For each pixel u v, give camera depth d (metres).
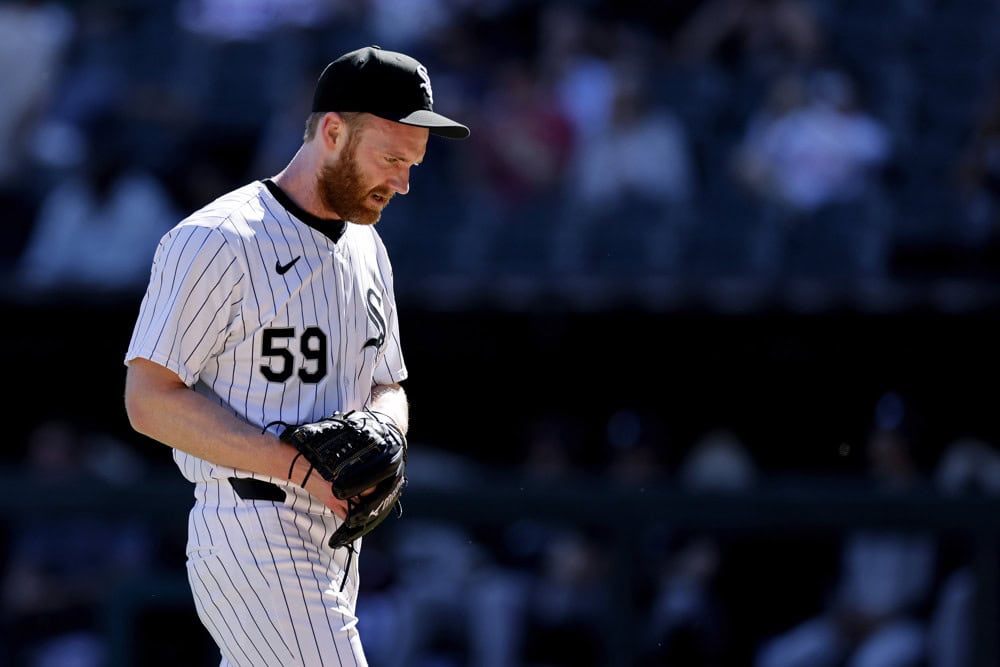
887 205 32.78
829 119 33.31
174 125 35.69
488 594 25.41
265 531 11.34
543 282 30.33
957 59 36.94
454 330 30.59
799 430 31.06
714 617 25.11
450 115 35.16
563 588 25.34
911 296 28.92
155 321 11.09
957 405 29.97
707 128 35.44
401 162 11.26
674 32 37.28
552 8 37.16
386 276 12.42
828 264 32.00
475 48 37.06
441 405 32.19
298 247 11.40
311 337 11.45
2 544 26.67
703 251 32.56
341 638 11.55
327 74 11.37
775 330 29.67
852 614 25.02
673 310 29.70
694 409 31.30
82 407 32.56
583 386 31.33
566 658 25.12
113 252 32.66
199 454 11.16
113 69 37.19
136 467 32.50
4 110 35.44
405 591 25.58
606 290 29.92
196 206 34.59
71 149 35.44
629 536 25.08
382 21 38.53
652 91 35.56
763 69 36.09
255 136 36.09
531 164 34.19
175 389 11.14
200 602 11.72
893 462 28.88
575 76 35.44
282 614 11.38
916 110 35.78
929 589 24.75
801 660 24.86
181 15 38.19
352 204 11.38
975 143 33.12
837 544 25.19
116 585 26.34
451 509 25.45
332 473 11.04
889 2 38.03
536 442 29.38
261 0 38.28
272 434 11.20
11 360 31.83
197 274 11.05
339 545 11.57
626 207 33.09
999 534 24.20
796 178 32.81
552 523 25.23
